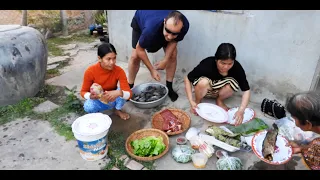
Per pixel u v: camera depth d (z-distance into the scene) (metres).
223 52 2.18
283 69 2.74
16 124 2.65
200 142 2.26
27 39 2.91
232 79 2.58
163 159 2.21
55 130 2.57
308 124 1.61
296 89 2.75
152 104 2.88
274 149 2.05
